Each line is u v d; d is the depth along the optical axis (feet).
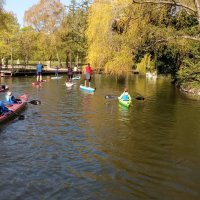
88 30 109.91
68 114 58.03
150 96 87.10
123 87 111.55
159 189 27.66
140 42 84.38
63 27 194.29
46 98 77.92
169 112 62.34
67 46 197.57
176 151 37.91
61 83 119.65
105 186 27.91
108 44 92.12
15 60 232.12
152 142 41.32
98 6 105.29
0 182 28.27
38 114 57.31
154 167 32.60
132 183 28.66
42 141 40.65
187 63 98.48
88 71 100.48
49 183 28.27
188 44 84.38
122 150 37.76
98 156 35.42
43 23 193.26
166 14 82.28
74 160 34.04
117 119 54.65
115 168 32.04
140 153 36.78
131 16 78.28
